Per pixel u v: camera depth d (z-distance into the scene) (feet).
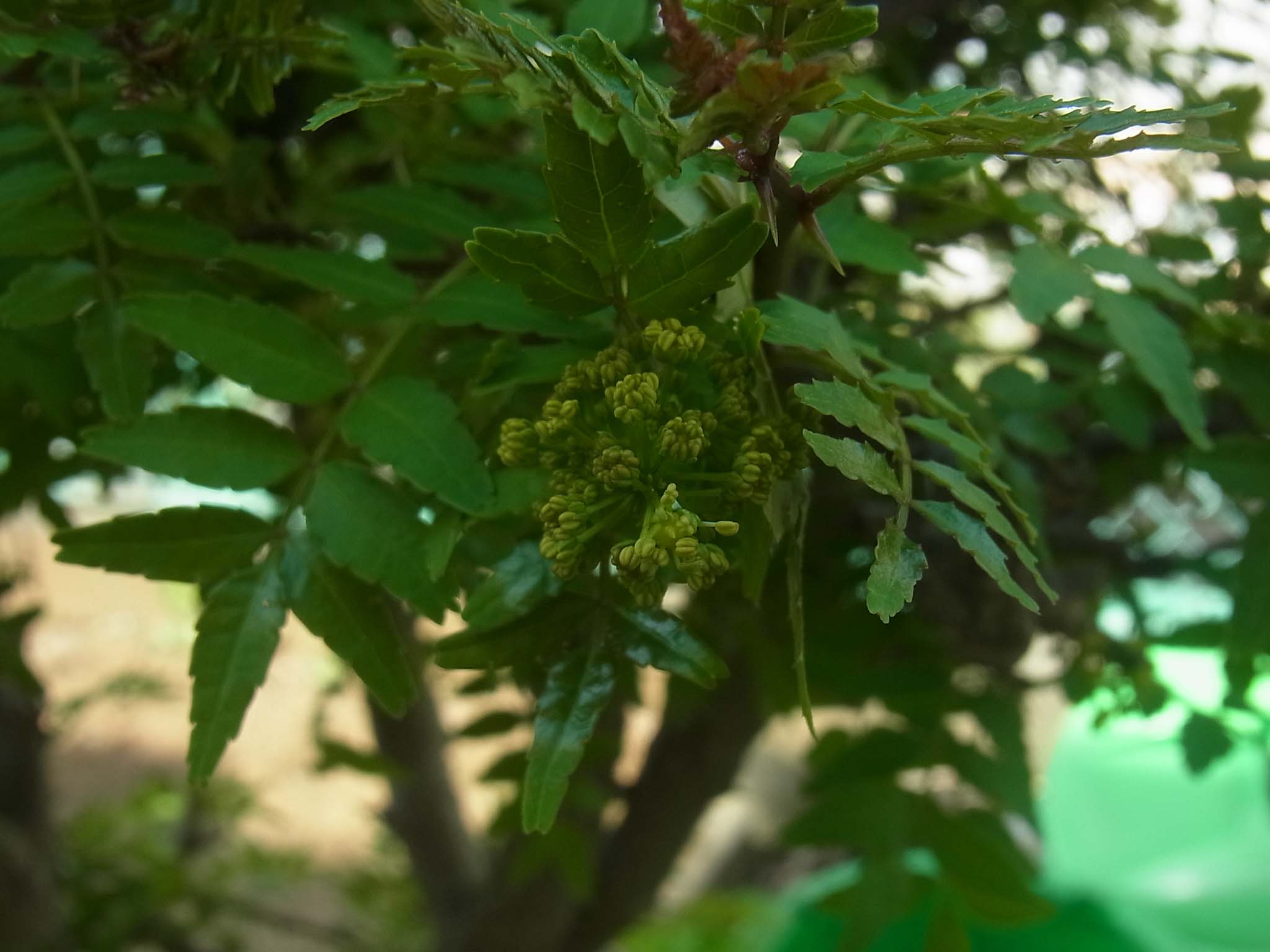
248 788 2.35
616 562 0.52
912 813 0.87
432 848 1.77
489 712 0.93
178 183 0.72
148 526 0.61
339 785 3.51
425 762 1.70
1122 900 1.49
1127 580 0.98
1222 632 0.88
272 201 0.87
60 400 0.83
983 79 1.19
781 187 0.54
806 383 0.57
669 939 2.06
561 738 0.57
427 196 0.74
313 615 0.61
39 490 0.96
